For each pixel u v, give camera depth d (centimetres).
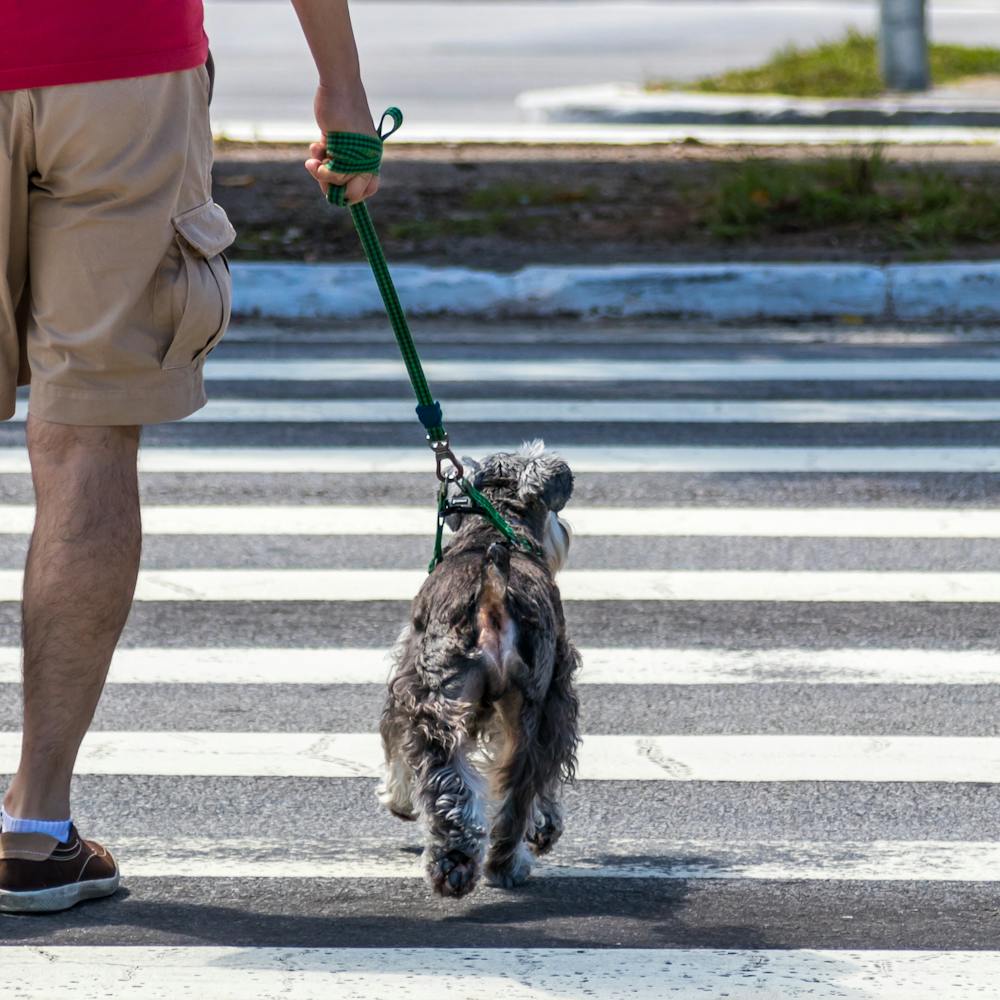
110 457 623
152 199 611
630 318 1722
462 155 2398
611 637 925
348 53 645
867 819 709
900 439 1300
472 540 673
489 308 1723
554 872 662
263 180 2142
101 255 608
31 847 615
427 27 6125
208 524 1112
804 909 628
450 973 571
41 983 560
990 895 640
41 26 590
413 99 3847
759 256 1816
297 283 1720
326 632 933
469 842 601
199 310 626
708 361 1545
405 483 1198
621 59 4941
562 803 712
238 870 659
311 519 1123
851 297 1717
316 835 693
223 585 1004
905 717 816
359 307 1719
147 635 923
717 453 1262
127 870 657
